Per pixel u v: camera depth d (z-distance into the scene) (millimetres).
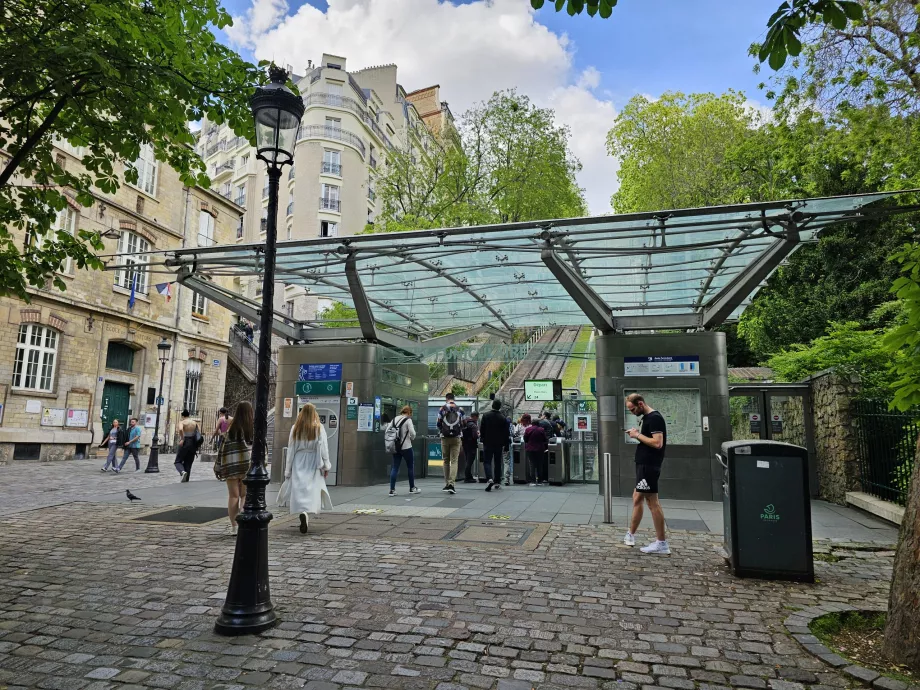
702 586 5672
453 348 18156
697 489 11539
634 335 12297
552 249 9641
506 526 8539
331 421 13961
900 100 14758
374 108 52031
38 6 7445
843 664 3902
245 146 51688
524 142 26453
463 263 11977
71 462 21188
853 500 10320
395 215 26688
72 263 22859
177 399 28062
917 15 13219
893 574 4125
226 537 7863
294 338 15133
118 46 6926
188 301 29156
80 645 4281
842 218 8578
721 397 11742
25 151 7426
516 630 4559
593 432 15203
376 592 5480
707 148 33469
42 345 21906
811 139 18422
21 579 5898
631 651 4184
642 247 9555
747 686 3666
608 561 6598
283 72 5562
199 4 7746
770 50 4387
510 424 15016
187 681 3713
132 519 9094
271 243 5270
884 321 20250
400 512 9789
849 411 10859
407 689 3617
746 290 11023
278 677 3768
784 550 5883
